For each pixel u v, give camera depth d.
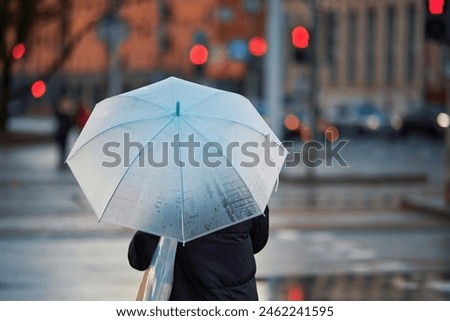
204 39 61.94
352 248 22.47
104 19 69.56
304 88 46.75
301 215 29.25
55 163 51.44
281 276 18.36
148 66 126.56
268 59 49.75
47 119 127.19
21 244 22.45
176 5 124.44
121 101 7.78
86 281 17.67
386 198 35.66
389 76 171.38
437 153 69.75
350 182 42.50
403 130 93.81
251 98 98.25
